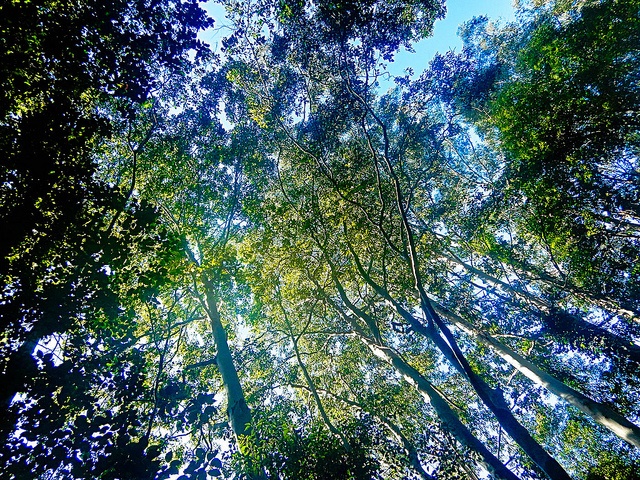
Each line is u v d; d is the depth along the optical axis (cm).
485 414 1659
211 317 1298
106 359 582
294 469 684
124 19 776
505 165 1384
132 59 798
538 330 1481
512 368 1666
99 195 652
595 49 1075
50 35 657
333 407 1523
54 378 495
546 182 1102
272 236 1258
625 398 1216
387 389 1603
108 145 1163
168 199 1416
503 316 1644
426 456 1091
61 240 601
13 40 613
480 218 1467
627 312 1181
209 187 1447
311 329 1722
